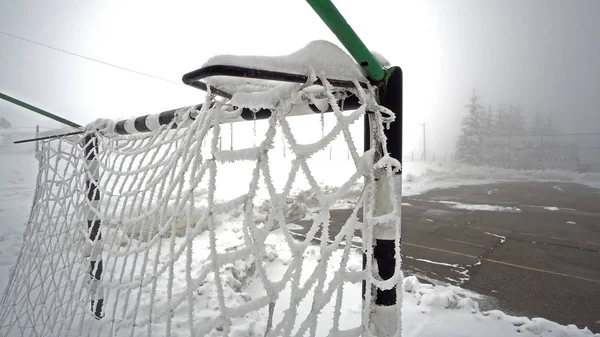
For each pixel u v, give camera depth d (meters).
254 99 1.02
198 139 1.12
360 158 1.22
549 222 7.89
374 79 1.23
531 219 8.23
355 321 3.15
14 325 2.60
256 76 0.89
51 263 2.58
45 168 3.06
